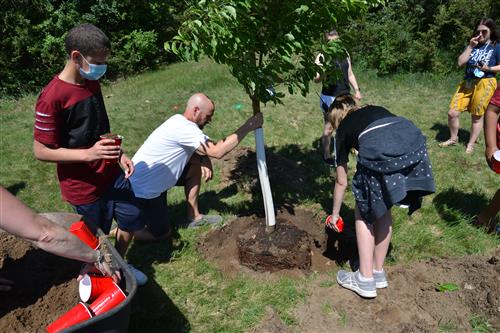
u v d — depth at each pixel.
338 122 3.35
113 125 7.39
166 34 15.05
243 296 3.41
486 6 9.70
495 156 3.56
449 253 3.84
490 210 4.04
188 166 4.20
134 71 14.53
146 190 3.80
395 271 3.61
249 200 4.81
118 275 2.45
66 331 1.95
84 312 2.19
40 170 5.86
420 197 3.23
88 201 3.09
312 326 3.12
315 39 3.38
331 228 3.75
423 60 10.09
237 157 5.75
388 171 2.94
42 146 2.81
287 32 3.22
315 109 7.75
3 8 12.65
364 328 3.08
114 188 3.19
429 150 6.06
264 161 3.71
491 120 3.61
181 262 3.87
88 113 2.85
